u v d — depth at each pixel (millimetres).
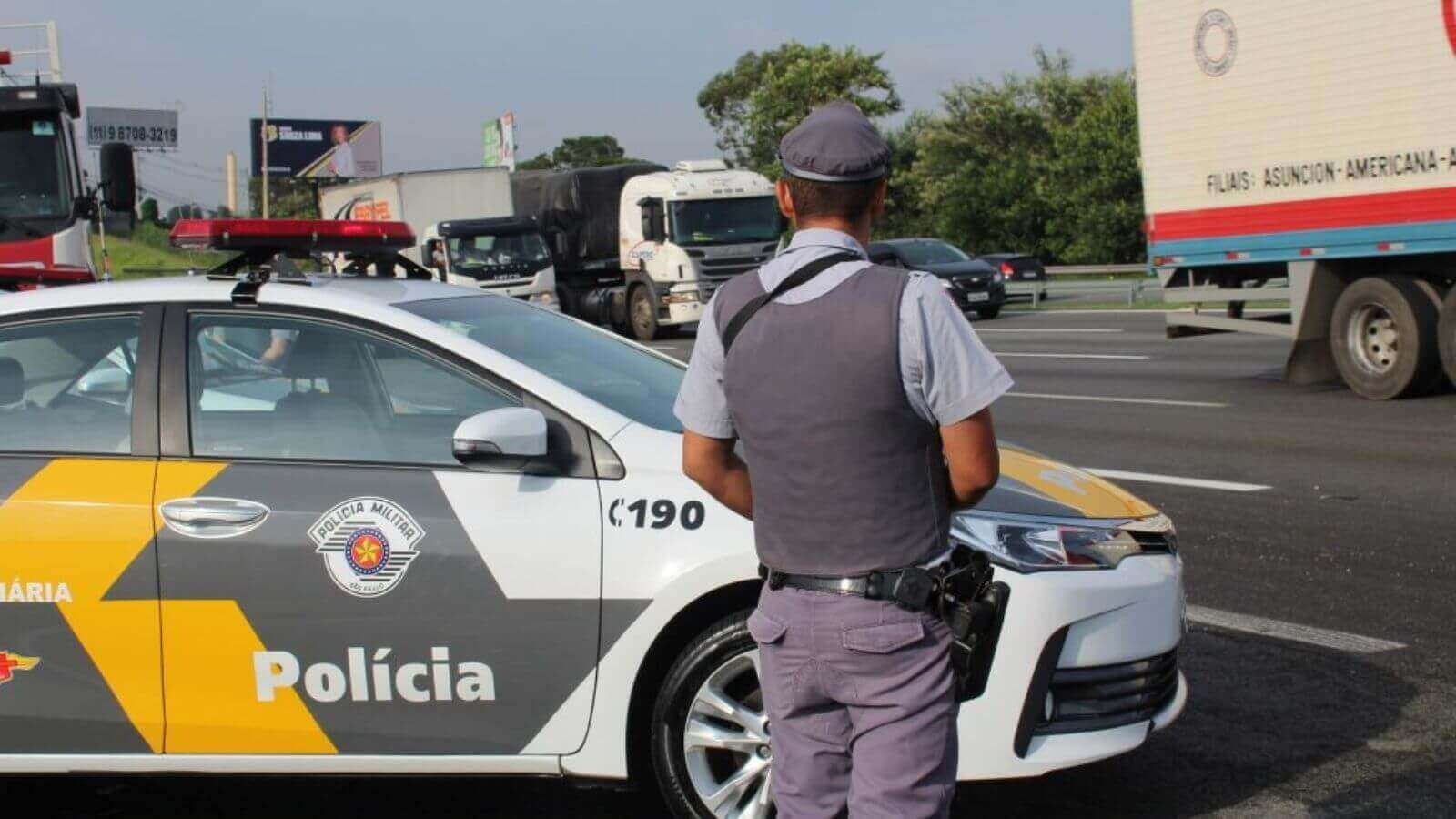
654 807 4660
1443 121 13203
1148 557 4383
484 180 30734
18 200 14242
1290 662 5961
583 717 4184
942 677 2881
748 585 4137
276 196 86375
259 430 4359
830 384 2793
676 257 27344
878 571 2824
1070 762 4117
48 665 4262
